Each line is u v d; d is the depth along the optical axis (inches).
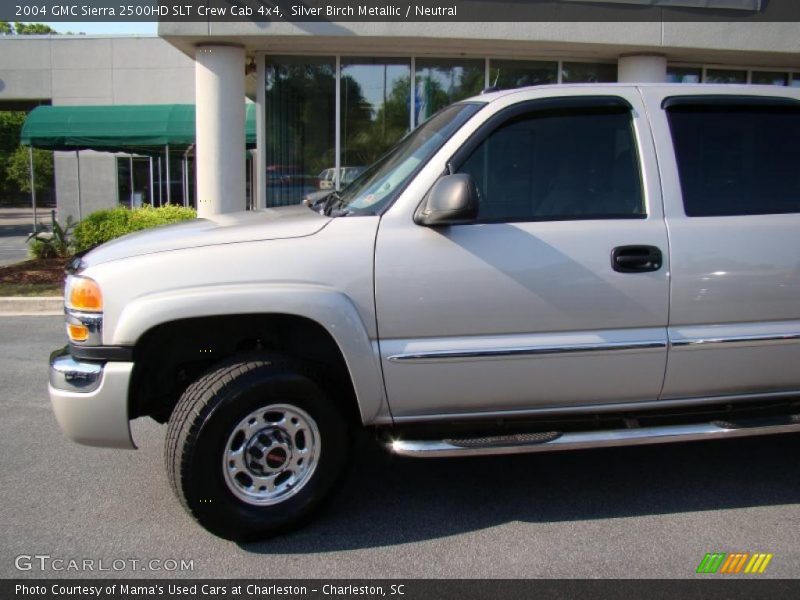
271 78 425.1
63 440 175.6
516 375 126.9
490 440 127.5
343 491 147.3
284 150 430.9
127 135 636.7
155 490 147.6
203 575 116.2
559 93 133.8
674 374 132.2
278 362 123.3
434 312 123.3
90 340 119.9
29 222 1075.3
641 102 135.9
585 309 126.9
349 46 407.2
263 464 124.3
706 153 137.0
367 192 137.9
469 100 142.3
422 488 148.9
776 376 136.9
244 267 119.4
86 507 140.2
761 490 147.3
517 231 125.5
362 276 121.3
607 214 130.9
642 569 117.6
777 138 141.2
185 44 396.8
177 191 951.0
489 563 119.6
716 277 130.6
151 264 119.0
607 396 131.8
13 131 1587.1
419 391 125.6
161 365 130.9
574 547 124.7
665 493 146.0
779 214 135.8
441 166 126.9
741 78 466.6
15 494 145.6
